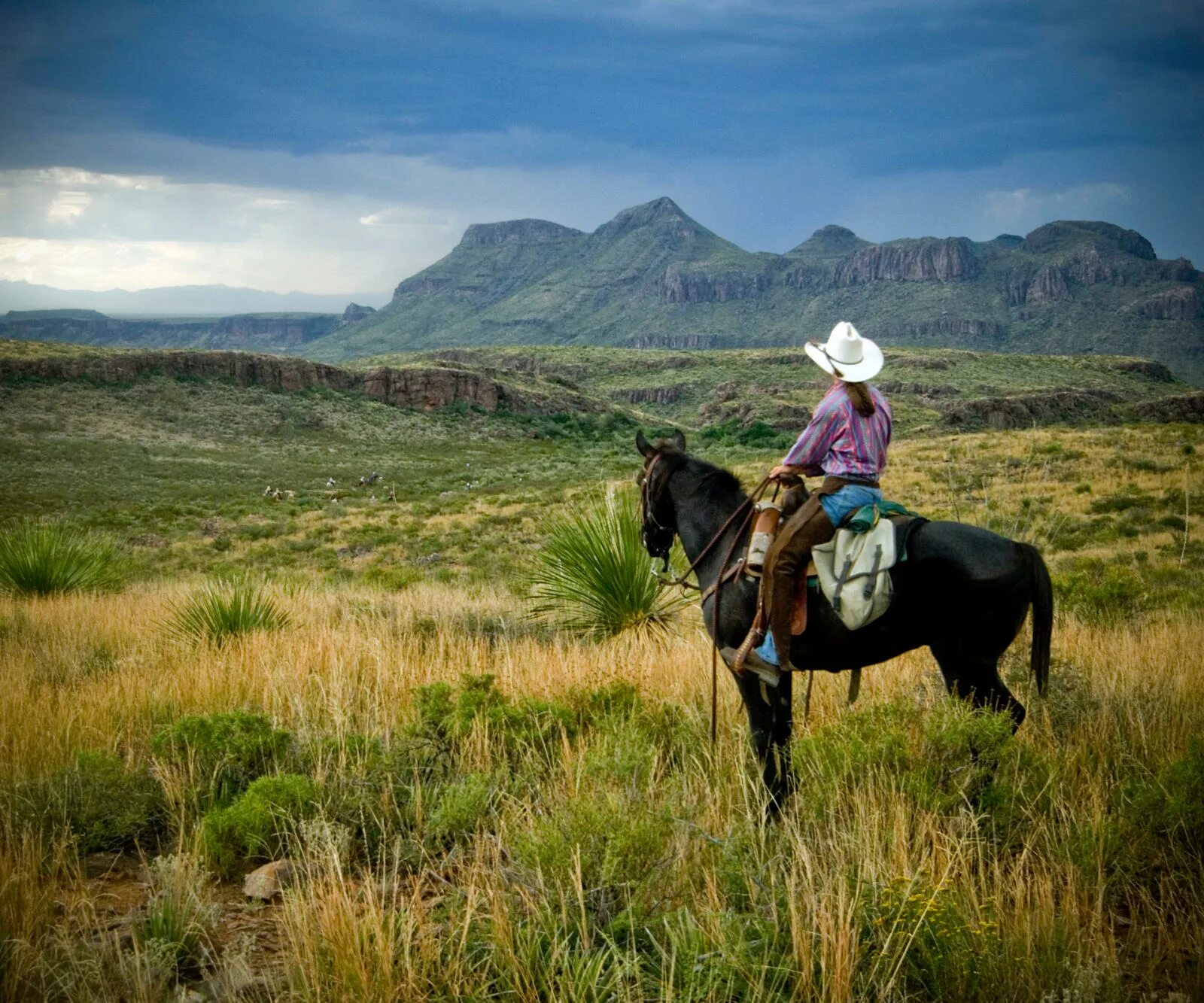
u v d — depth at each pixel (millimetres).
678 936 3438
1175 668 7176
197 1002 3291
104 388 98375
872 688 6738
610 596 10438
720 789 4742
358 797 4926
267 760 5695
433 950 3395
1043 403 88812
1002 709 4730
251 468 80375
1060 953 3311
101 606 14258
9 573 17094
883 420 4734
